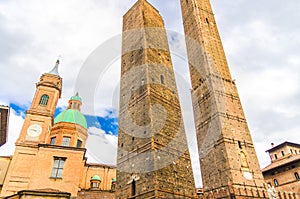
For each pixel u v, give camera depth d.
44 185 31.05
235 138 42.38
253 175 39.16
